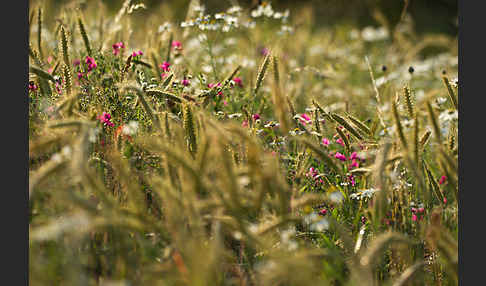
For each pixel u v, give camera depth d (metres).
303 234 2.34
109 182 2.31
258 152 2.20
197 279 2.11
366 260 2.17
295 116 2.48
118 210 2.15
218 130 2.21
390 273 2.31
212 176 2.29
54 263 2.16
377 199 2.28
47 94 2.49
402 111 2.45
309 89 3.02
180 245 2.14
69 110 2.32
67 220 2.11
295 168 2.45
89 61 2.57
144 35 2.97
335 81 3.13
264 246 2.19
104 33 2.82
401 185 2.36
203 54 2.99
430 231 2.24
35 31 2.66
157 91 2.41
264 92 2.79
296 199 2.28
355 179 2.51
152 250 2.21
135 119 2.49
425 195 2.29
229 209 2.18
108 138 2.39
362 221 2.43
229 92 2.72
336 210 2.43
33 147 2.20
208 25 2.80
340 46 4.09
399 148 2.34
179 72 2.75
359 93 3.07
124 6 2.81
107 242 2.25
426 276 2.33
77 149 2.14
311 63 3.26
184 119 2.31
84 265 2.18
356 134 2.45
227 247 2.32
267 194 2.27
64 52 2.46
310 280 2.14
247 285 2.25
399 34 3.63
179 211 2.16
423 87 3.04
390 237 2.17
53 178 2.23
